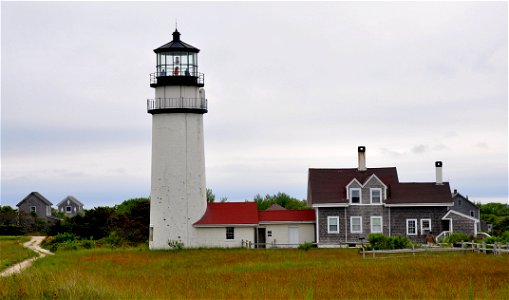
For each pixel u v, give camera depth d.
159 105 86.88
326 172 92.44
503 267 51.38
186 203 86.56
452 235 82.88
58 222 121.25
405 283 43.53
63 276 43.06
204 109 87.94
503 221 135.38
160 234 86.50
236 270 55.38
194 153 87.19
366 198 89.31
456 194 139.50
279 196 132.38
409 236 89.19
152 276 51.69
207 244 86.88
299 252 76.88
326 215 89.00
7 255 78.88
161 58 87.62
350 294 39.75
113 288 40.09
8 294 37.03
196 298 38.44
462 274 47.53
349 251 77.50
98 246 99.56
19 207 169.75
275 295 39.16
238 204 89.44
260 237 90.38
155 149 87.38
